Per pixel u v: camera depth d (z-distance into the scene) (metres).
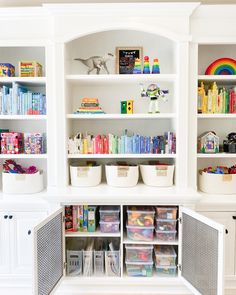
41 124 2.40
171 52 2.30
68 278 1.95
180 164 2.01
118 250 2.01
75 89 2.38
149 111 2.14
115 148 2.12
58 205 1.88
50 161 2.03
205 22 1.96
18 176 2.09
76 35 1.94
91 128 2.41
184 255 1.88
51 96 2.00
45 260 1.67
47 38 1.98
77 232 1.96
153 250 2.10
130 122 2.40
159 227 1.97
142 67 2.28
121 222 1.91
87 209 1.98
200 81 2.18
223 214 1.95
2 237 1.96
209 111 2.11
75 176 2.07
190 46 1.97
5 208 1.94
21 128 2.40
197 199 1.83
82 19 1.93
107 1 2.18
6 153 2.12
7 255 1.96
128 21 1.93
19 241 1.96
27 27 1.98
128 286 1.96
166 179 2.07
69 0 2.16
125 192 1.91
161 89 2.32
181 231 1.90
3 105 2.09
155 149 2.11
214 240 1.57
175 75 1.99
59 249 1.87
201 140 2.16
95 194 1.85
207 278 1.63
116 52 2.29
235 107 2.10
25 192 2.10
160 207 1.97
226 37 1.96
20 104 2.10
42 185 2.23
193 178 2.05
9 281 1.99
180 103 1.97
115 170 2.06
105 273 1.99
